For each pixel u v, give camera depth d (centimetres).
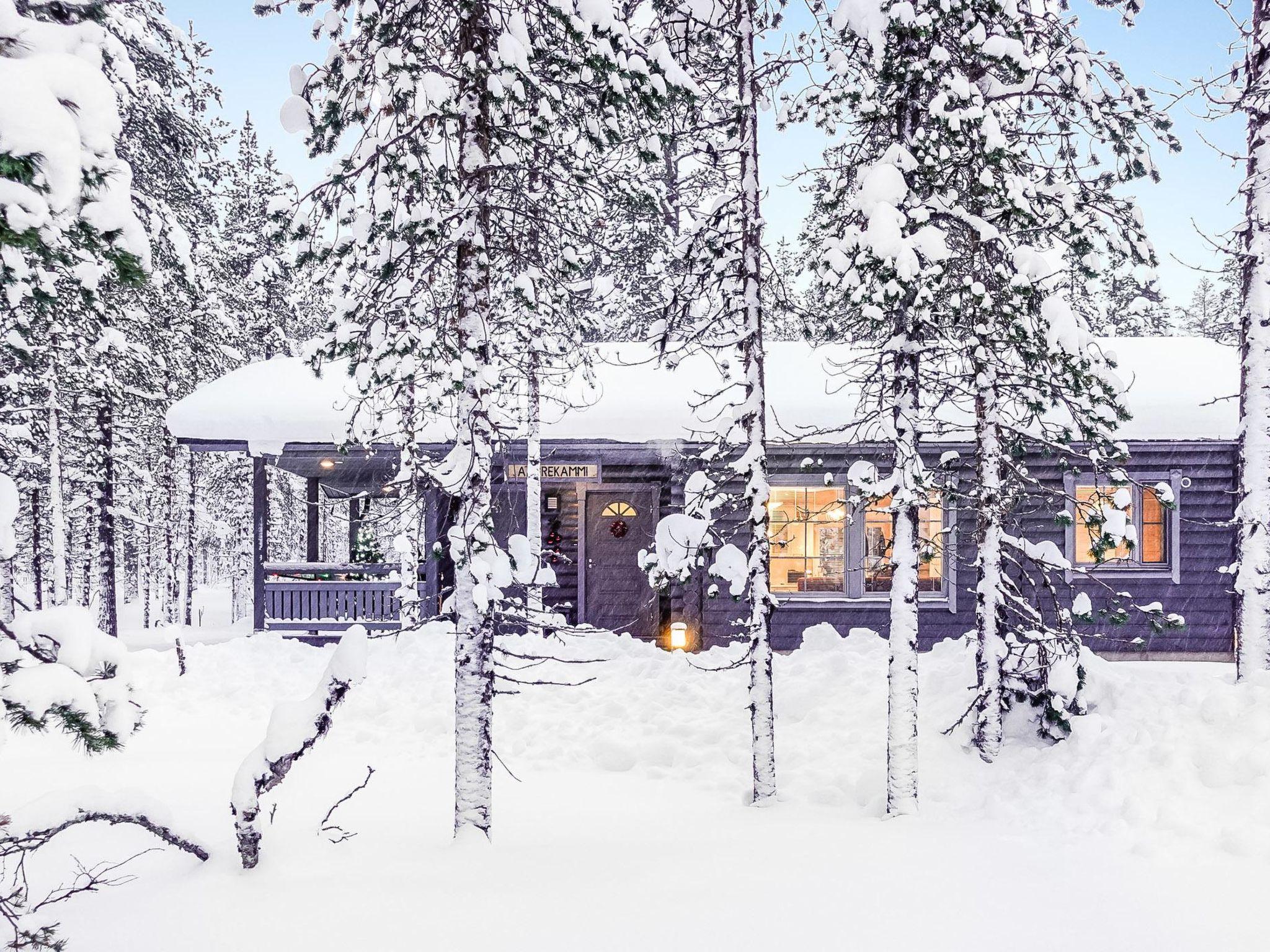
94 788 443
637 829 628
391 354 655
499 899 454
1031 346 666
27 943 332
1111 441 715
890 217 601
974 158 648
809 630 1164
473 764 588
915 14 607
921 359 719
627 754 870
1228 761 580
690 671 1071
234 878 477
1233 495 1302
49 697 309
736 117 717
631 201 705
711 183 886
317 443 1398
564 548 1544
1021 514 1291
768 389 1419
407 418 746
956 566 1306
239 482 2755
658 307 931
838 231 761
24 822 393
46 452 1875
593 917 428
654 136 662
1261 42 774
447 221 606
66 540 2253
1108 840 538
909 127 677
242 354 2322
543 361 808
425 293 666
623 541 1546
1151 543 1312
